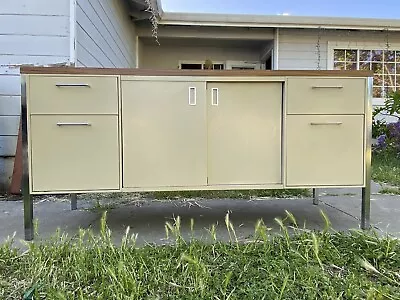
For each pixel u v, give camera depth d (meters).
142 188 1.83
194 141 1.86
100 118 1.79
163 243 1.66
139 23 6.62
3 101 3.15
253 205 2.63
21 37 3.14
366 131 1.93
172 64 7.96
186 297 1.11
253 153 1.89
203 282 1.18
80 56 3.33
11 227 2.00
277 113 1.89
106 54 4.47
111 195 3.00
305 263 1.34
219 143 1.88
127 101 1.81
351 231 1.74
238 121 1.88
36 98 1.74
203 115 1.86
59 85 1.76
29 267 1.31
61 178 1.77
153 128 1.83
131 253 1.43
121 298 1.09
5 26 3.13
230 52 8.04
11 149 3.18
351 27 6.43
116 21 5.11
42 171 1.76
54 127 1.76
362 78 1.92
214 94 1.86
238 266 1.33
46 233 1.88
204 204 2.67
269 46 7.23
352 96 1.92
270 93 1.88
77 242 1.56
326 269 1.33
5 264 1.36
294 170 1.90
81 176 1.79
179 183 1.86
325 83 1.90
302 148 1.90
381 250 1.47
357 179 1.93
